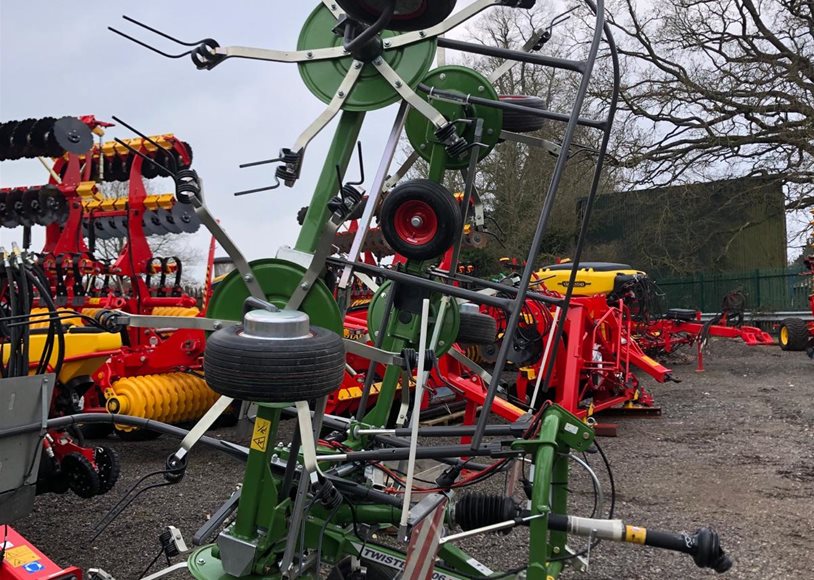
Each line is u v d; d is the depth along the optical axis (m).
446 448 2.79
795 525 4.76
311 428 2.47
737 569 4.07
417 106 2.75
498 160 18.86
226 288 2.70
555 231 22.72
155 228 8.52
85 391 5.14
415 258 3.22
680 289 25.70
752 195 23.12
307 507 2.70
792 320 15.15
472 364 4.30
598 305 7.93
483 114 3.67
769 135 22.23
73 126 6.96
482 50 2.77
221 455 6.72
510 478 3.17
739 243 25.59
